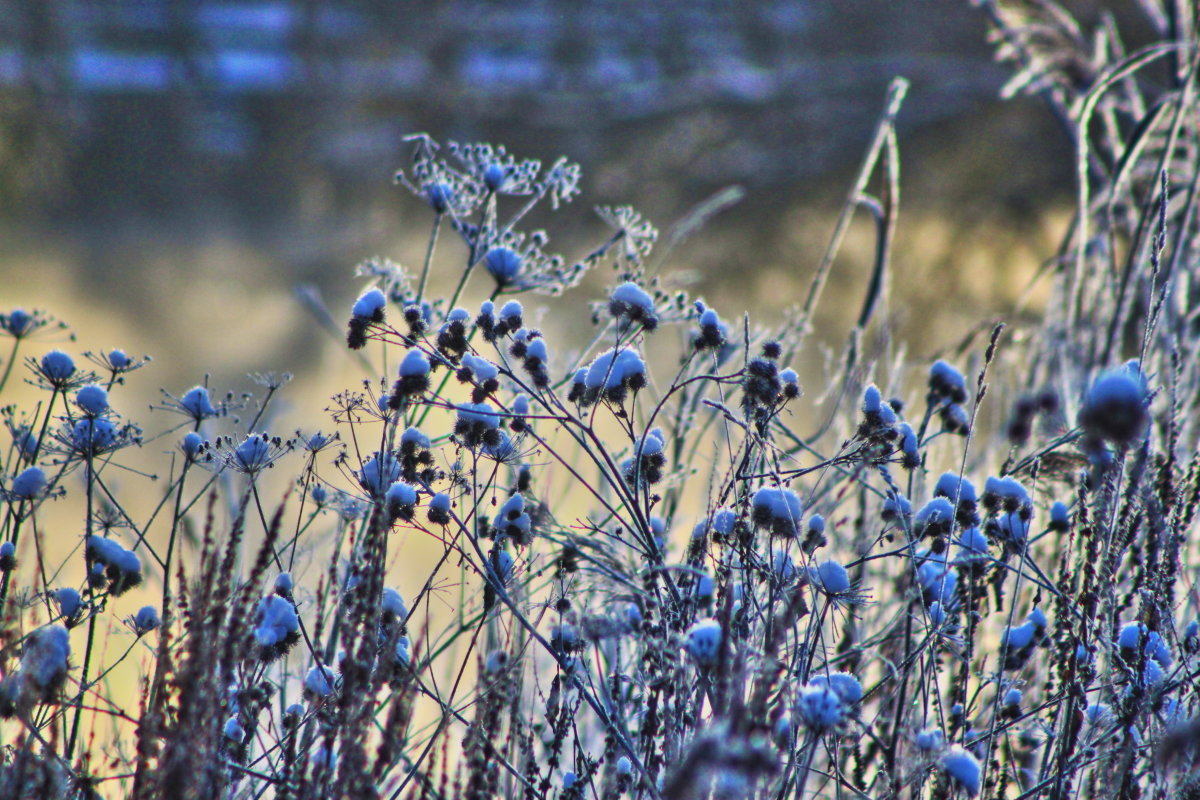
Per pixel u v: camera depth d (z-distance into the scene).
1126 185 8.11
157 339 33.25
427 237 29.05
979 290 24.52
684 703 3.99
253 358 30.91
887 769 4.25
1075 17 17.69
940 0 27.44
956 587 4.64
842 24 28.61
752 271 25.59
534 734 4.79
